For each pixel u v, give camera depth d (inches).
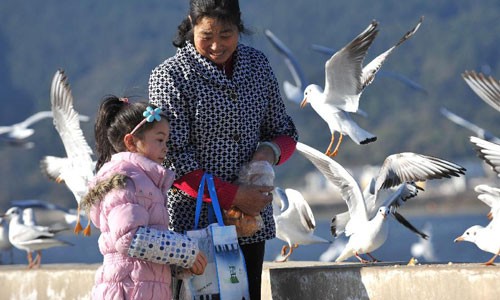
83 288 296.7
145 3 6348.4
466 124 471.8
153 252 196.4
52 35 6082.7
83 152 362.9
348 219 292.8
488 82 276.5
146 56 5546.3
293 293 247.0
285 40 5521.7
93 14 6299.2
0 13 6269.7
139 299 198.7
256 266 223.0
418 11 5349.4
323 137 3794.3
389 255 1444.4
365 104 4124.0
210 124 215.5
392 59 4483.3
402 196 292.7
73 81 5462.6
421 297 224.7
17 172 3870.6
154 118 204.1
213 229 205.2
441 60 4392.2
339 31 5570.9
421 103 4151.1
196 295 205.3
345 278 237.3
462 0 5275.6
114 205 197.3
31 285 313.4
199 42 211.9
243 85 218.2
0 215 454.3
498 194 262.8
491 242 256.5
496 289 213.0
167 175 203.2
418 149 3907.5
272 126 229.3
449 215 3390.7
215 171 217.6
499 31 4645.7
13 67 5684.1
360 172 3649.1
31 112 5305.1
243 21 217.8
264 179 214.1
